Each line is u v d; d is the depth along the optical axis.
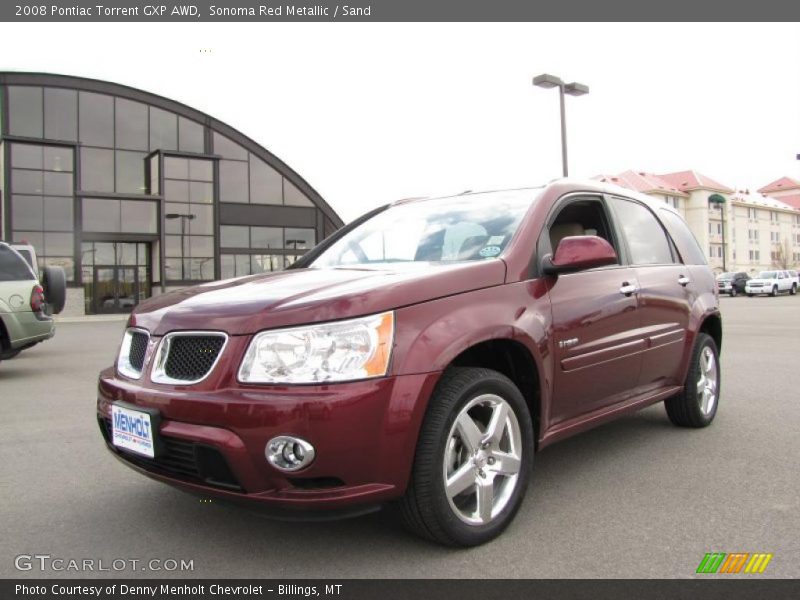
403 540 2.94
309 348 2.52
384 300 2.64
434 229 3.80
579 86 18.80
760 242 86.94
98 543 2.98
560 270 3.28
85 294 30.83
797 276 47.16
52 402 6.51
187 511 3.37
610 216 4.10
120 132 32.16
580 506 3.33
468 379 2.81
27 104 30.08
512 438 3.03
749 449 4.34
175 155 32.53
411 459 2.61
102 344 13.71
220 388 2.57
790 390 6.51
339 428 2.45
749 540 2.89
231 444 2.48
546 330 3.20
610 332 3.69
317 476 2.48
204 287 3.34
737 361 8.81
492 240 3.41
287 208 36.44
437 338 2.70
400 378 2.57
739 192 89.69
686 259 4.86
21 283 8.20
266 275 3.49
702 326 5.08
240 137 35.09
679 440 4.58
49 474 4.04
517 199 3.76
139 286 32.25
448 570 2.64
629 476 3.79
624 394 3.98
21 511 3.39
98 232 30.69
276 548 2.89
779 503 3.33
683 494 3.49
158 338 2.85
